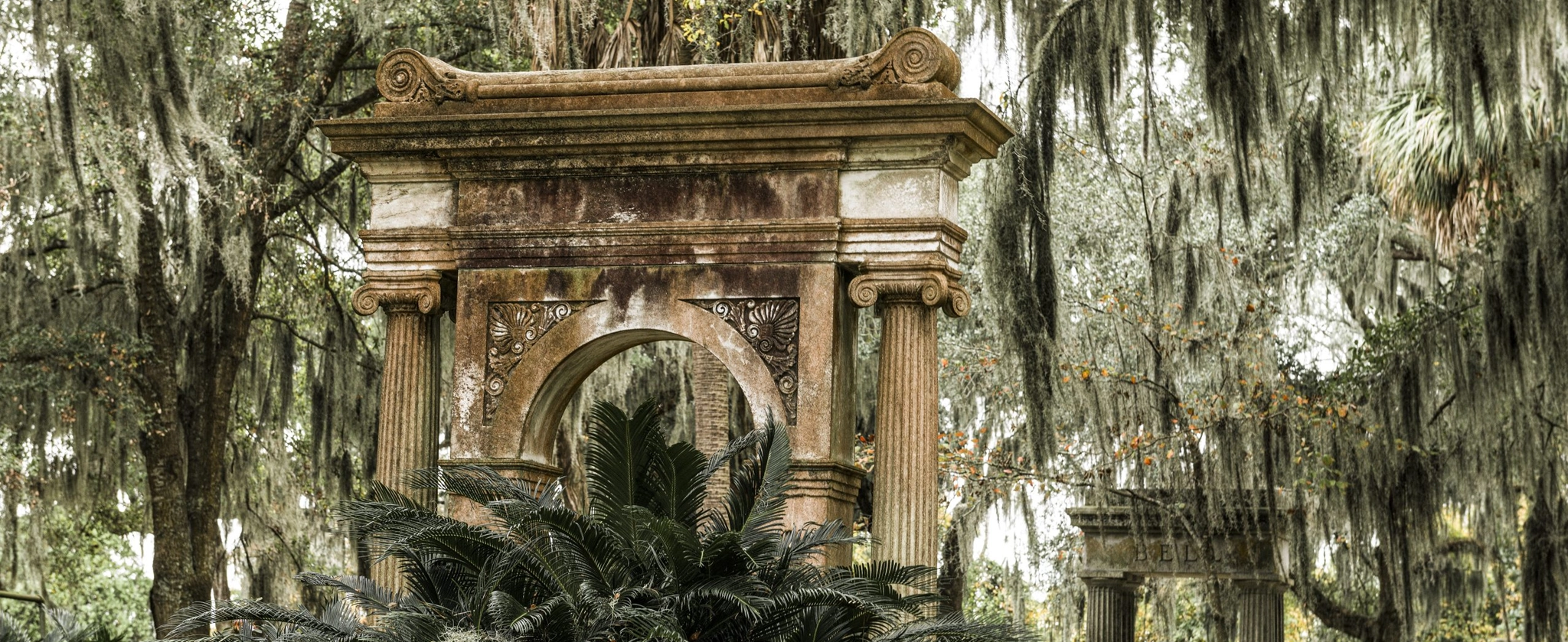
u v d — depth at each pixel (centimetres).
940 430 1909
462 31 1995
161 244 1920
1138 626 2577
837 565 942
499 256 992
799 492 934
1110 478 1756
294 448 2439
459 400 990
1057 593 1989
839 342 951
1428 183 2038
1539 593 1881
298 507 2217
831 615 786
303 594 2256
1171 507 1720
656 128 962
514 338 987
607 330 971
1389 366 1892
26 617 1366
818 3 1538
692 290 962
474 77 1002
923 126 928
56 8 1611
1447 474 1895
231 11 1880
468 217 1002
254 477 2303
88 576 3338
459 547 798
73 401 1945
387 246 1011
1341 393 1898
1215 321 1792
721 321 955
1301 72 1816
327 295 2161
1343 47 1911
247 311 1997
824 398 937
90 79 1792
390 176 1016
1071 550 1912
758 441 859
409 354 1007
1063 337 1708
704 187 968
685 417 2136
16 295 1861
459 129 987
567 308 983
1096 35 1627
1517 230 1806
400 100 1009
